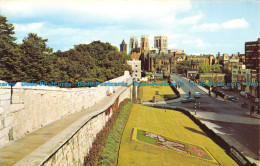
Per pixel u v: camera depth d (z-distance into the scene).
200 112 73.00
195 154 34.75
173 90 124.06
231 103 90.12
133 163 27.70
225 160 34.50
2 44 45.25
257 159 33.94
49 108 21.78
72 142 18.83
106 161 25.03
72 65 70.19
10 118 15.45
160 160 30.22
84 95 33.12
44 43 57.75
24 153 13.27
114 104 46.47
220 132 49.44
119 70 107.00
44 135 17.11
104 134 30.78
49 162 13.52
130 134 38.25
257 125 55.78
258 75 84.12
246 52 76.69
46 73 50.91
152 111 66.38
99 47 127.81
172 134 44.53
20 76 44.06
